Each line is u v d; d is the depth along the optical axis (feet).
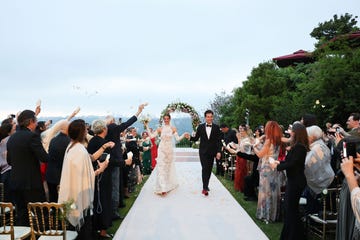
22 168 14.64
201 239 17.06
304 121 20.08
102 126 17.02
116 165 17.92
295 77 85.97
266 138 19.22
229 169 36.37
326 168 16.72
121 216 21.42
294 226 14.75
